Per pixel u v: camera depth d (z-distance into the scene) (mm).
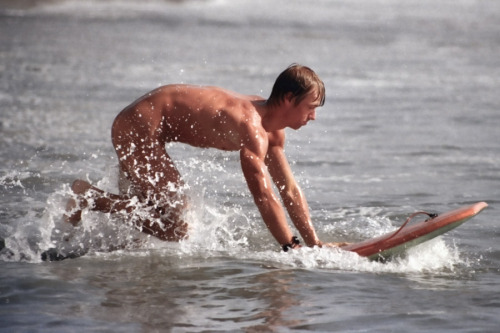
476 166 28922
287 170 17719
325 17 114938
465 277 15852
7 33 76000
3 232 18406
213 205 21828
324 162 29281
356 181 26141
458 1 164125
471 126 38219
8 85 45875
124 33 80938
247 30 90062
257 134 16297
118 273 15688
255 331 12500
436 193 24406
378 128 37125
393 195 24062
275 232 16672
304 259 16562
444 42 84500
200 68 56375
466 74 60344
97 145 30297
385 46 79000
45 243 17641
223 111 16594
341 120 39188
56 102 40656
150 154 17156
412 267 16469
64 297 14102
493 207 22453
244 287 14859
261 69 57062
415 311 13625
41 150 28922
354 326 12828
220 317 13172
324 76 56406
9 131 32531
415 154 31188
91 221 18219
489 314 13523
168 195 17328
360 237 19250
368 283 15234
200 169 26312
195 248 17656
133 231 18000
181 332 12414
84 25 88375
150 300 14039
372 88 51531
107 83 47906
